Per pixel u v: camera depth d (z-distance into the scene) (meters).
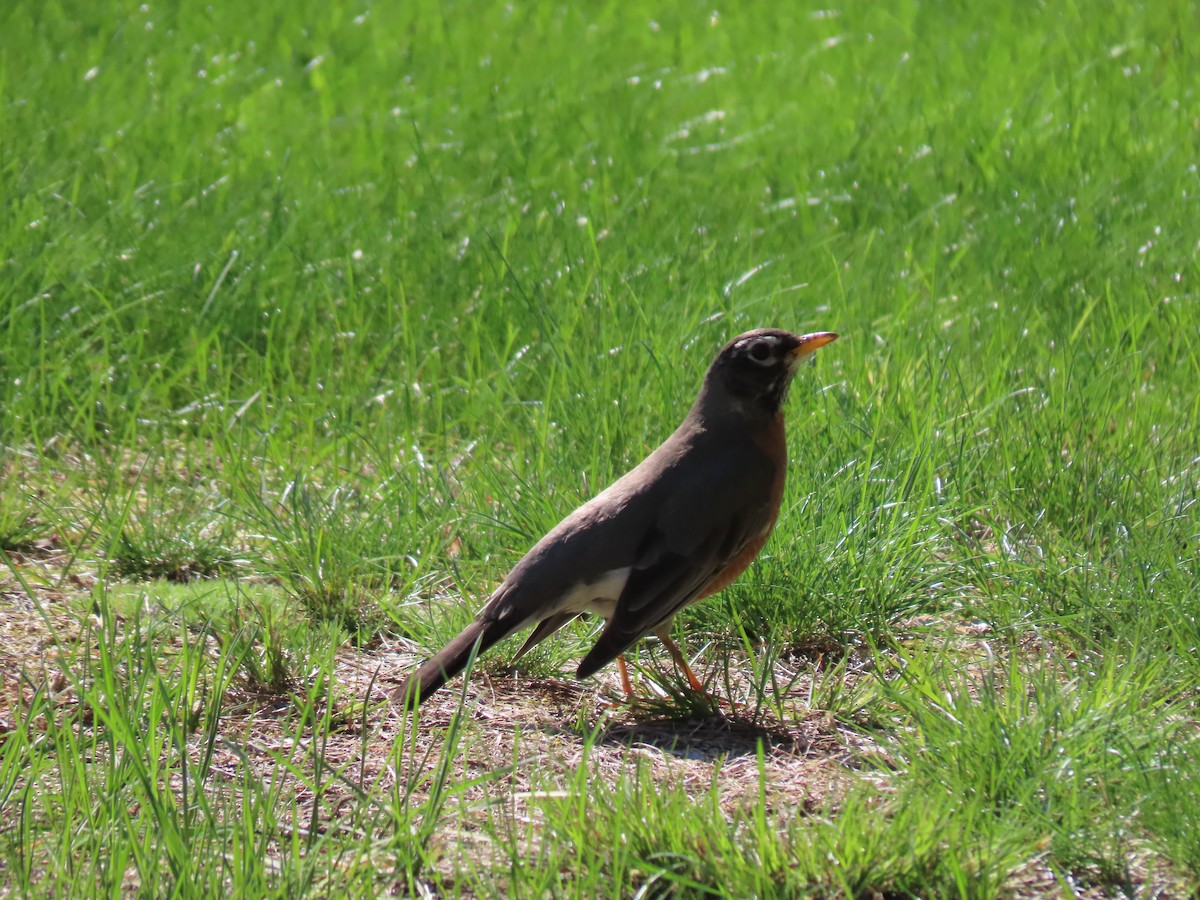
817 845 6.16
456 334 13.59
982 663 8.58
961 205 16.98
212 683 8.42
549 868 5.98
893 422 11.00
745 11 28.25
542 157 18.81
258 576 10.16
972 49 24.72
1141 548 9.12
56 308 13.45
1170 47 23.69
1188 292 14.05
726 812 6.89
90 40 25.08
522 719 8.20
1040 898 6.11
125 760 6.77
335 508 10.35
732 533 8.46
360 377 12.95
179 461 11.91
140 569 10.14
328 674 8.06
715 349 12.47
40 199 15.45
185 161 18.09
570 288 13.97
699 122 20.86
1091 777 6.76
